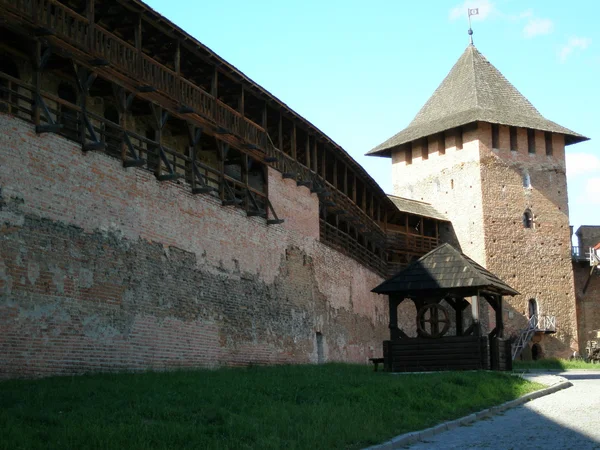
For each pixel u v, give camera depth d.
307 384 18.02
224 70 27.38
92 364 20.16
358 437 12.73
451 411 16.38
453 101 54.19
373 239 46.31
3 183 17.98
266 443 11.66
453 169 52.78
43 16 19.77
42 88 21.89
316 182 35.59
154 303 22.94
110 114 24.69
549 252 52.56
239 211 28.59
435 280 25.64
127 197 22.25
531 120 53.00
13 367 17.77
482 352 25.30
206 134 26.92
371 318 44.03
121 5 22.58
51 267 19.14
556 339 51.97
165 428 11.98
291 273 32.59
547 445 12.65
